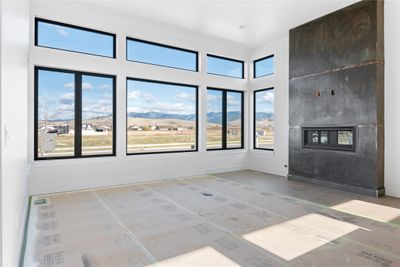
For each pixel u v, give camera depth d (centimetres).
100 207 356
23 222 266
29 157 412
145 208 353
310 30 503
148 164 533
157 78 541
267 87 632
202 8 449
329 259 218
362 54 423
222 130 667
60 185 438
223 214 329
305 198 402
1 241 128
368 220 307
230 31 551
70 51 445
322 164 487
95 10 455
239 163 675
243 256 223
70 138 459
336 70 460
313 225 292
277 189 462
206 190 455
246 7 446
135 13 468
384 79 420
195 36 580
